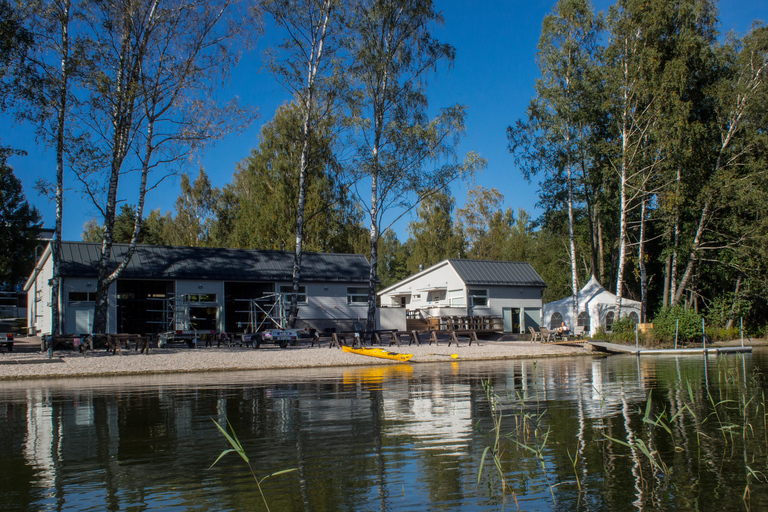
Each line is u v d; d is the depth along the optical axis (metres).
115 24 21.92
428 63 26.97
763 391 10.84
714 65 31.92
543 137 30.20
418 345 26.38
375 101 26.69
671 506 4.62
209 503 4.81
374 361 20.20
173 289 32.97
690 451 6.34
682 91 27.83
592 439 6.95
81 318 29.34
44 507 4.76
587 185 33.72
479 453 6.37
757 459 6.00
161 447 6.85
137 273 30.73
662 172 29.44
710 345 27.61
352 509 4.62
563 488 5.11
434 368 17.83
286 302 34.56
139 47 22.58
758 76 30.48
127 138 23.11
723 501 4.73
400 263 80.00
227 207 59.59
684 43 28.45
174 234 58.31
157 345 25.95
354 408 9.51
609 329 33.56
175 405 10.20
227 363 18.92
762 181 29.47
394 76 26.69
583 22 30.12
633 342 27.80
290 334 25.64
